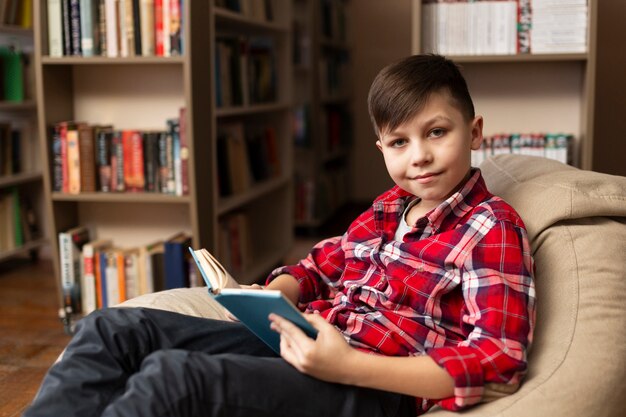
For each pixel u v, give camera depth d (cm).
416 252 125
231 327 131
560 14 239
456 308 122
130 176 276
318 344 107
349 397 112
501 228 117
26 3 378
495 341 108
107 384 113
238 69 328
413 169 121
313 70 459
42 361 247
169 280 275
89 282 279
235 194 328
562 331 120
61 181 279
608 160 268
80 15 271
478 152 251
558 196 132
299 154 468
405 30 578
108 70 293
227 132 331
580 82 255
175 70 290
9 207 374
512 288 112
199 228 273
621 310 121
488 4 244
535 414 109
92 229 303
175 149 270
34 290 337
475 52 246
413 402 124
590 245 127
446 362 106
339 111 554
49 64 278
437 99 118
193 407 102
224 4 308
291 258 396
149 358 106
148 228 302
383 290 128
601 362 115
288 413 108
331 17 514
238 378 106
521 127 262
